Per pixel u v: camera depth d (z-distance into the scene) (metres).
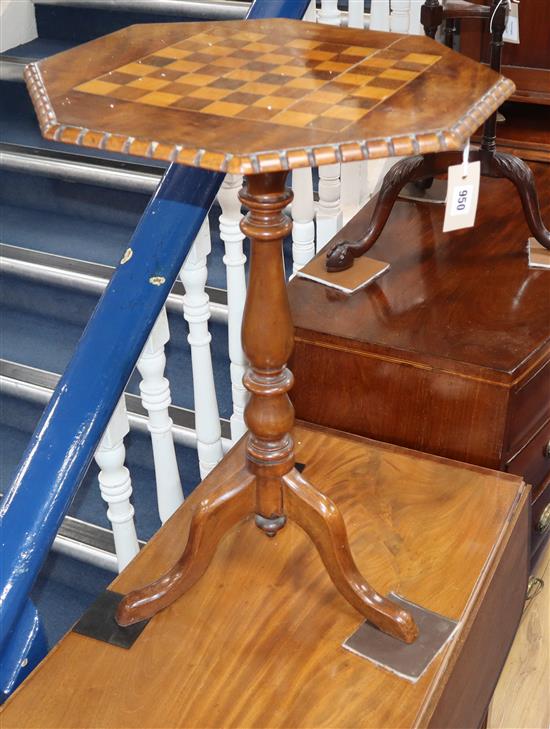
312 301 1.80
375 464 1.61
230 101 1.03
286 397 1.19
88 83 1.10
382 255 1.94
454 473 1.58
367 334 1.69
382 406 1.73
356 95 1.04
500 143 2.36
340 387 1.75
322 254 1.94
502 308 1.75
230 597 1.36
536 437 1.82
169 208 1.57
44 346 2.45
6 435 2.43
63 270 2.41
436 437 1.70
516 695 2.13
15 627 1.36
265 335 1.13
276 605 1.35
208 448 1.99
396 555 1.43
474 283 1.83
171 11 2.77
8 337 2.49
